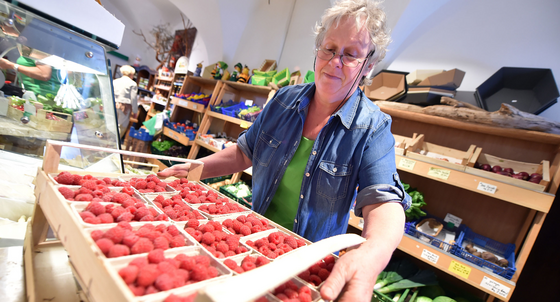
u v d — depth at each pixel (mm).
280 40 3561
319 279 686
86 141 1334
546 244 1721
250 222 933
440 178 1708
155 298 433
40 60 1231
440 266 1593
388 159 938
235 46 4312
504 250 1775
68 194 717
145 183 1005
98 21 1360
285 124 1146
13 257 859
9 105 1140
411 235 1806
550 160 1701
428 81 1970
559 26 1846
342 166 1003
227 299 348
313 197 1053
